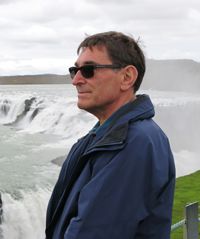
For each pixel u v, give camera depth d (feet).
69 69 6.94
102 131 6.68
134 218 5.82
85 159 6.40
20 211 41.34
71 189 6.63
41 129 103.40
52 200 7.32
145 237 6.03
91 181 6.02
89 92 6.65
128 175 5.90
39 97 122.42
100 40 6.58
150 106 6.76
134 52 6.64
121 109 6.62
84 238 5.81
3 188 46.16
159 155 6.15
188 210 13.73
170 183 6.37
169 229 6.23
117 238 5.81
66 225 6.48
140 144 6.04
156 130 6.43
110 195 5.86
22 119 114.83
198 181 47.67
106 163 6.09
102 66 6.50
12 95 139.85
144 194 5.93
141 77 6.84
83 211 5.89
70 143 83.25
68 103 109.19
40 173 54.24
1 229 40.24
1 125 113.60
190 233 13.76
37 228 41.39
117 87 6.63
